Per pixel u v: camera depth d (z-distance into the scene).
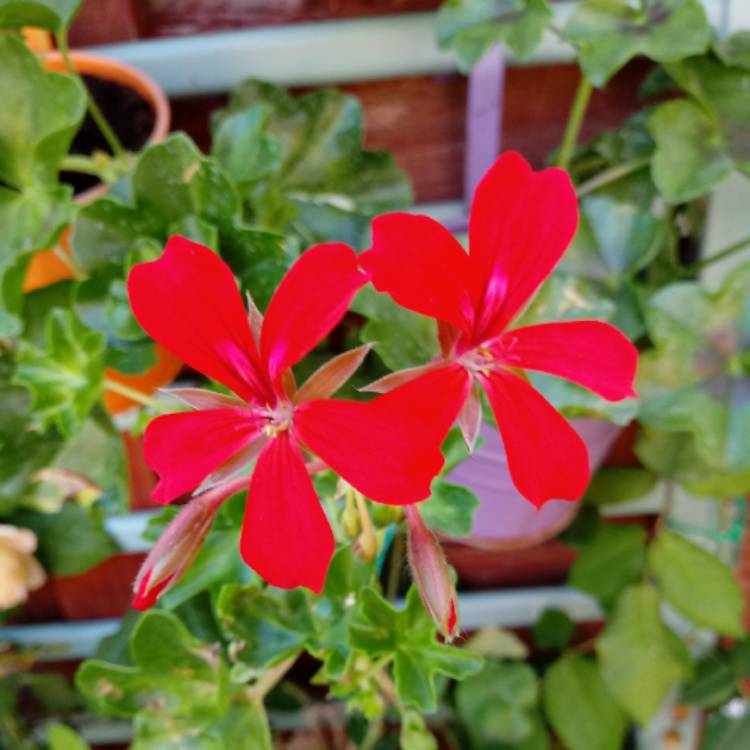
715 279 0.24
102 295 0.18
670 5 0.18
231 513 0.18
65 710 0.32
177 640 0.19
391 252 0.11
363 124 0.22
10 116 0.17
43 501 0.24
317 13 0.21
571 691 0.30
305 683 0.33
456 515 0.18
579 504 0.26
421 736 0.21
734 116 0.19
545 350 0.12
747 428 0.20
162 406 0.19
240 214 0.17
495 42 0.19
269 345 0.12
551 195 0.12
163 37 0.22
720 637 0.30
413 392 0.12
